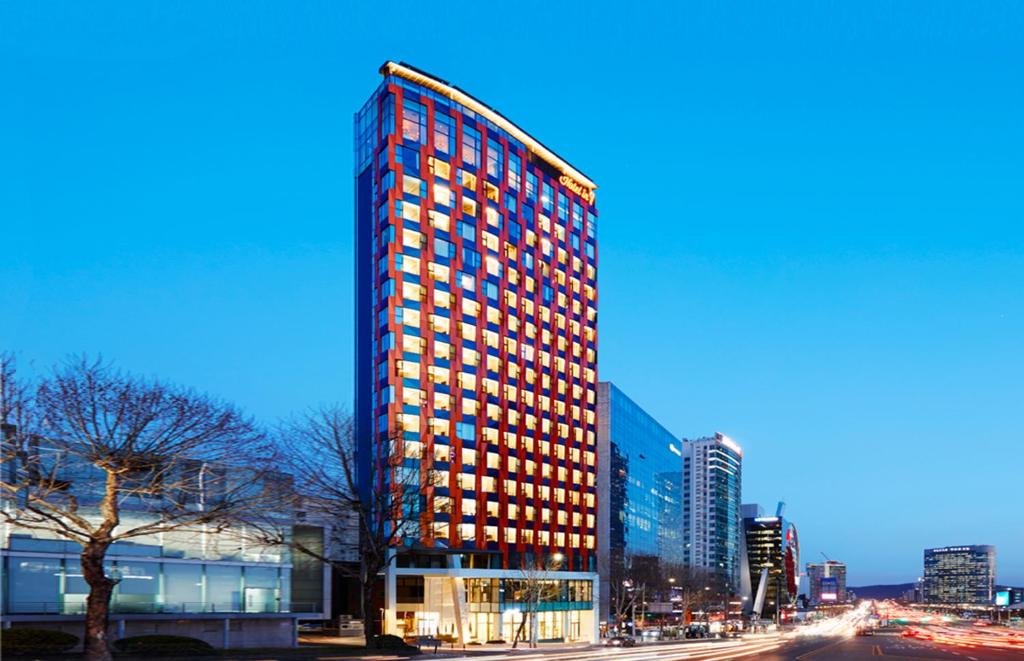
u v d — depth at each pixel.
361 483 98.69
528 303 137.25
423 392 117.38
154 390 46.94
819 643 113.19
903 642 116.56
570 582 136.38
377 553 59.25
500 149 135.12
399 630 109.31
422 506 92.94
